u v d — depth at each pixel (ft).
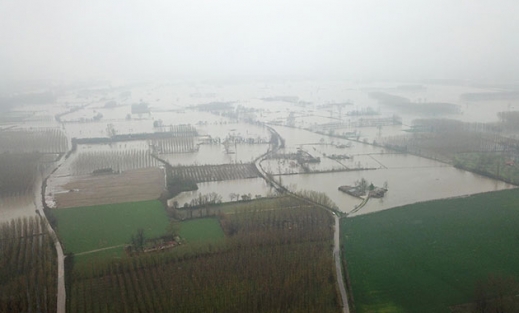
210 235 497.87
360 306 372.17
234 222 520.01
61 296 385.91
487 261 440.45
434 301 376.89
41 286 399.44
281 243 473.26
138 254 455.63
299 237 485.97
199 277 408.05
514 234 497.87
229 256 444.14
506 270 421.59
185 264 432.66
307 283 400.67
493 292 381.60
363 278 414.41
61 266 436.35
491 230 509.35
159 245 474.49
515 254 453.58
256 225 515.50
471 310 361.71
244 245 462.60
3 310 361.51
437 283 403.95
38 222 540.93
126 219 547.90
